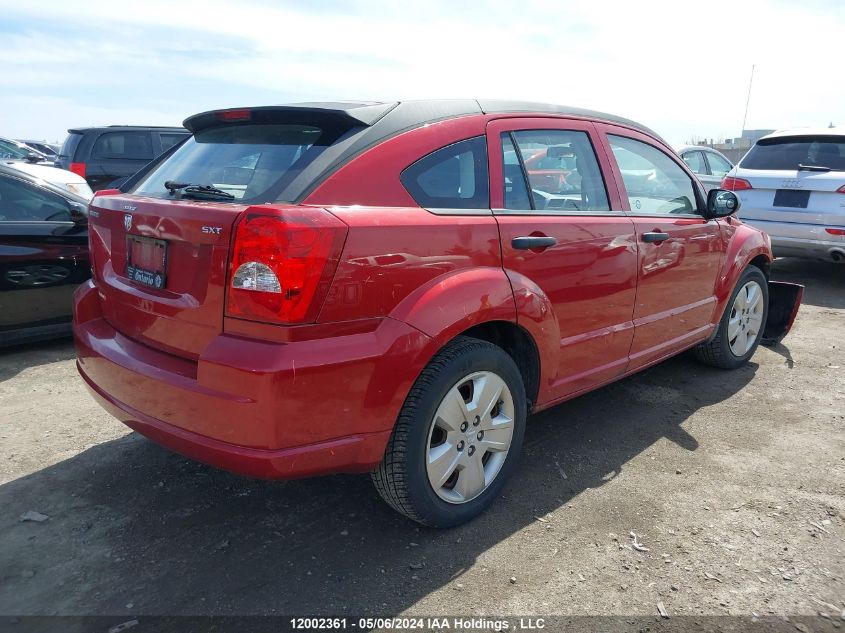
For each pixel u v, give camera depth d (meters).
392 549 2.63
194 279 2.33
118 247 2.78
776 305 5.38
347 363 2.22
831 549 2.63
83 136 10.66
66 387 4.33
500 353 2.77
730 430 3.75
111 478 3.16
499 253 2.73
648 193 3.74
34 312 4.91
